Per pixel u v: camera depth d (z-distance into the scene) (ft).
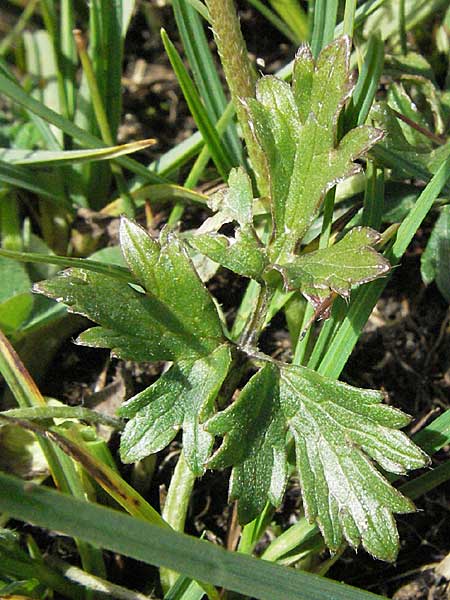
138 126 0.61
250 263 0.39
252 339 0.40
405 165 0.45
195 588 0.39
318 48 0.47
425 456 0.35
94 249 0.54
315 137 0.39
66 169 0.54
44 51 0.59
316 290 0.37
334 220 0.48
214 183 0.55
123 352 0.37
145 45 0.64
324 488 0.36
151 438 0.37
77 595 0.41
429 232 0.53
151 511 0.37
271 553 0.41
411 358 0.50
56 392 0.50
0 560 0.38
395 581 0.44
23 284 0.48
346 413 0.37
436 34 0.58
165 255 0.38
